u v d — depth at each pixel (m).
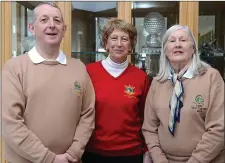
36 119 1.39
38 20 1.46
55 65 1.48
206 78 1.45
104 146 1.61
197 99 1.42
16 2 2.00
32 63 1.44
